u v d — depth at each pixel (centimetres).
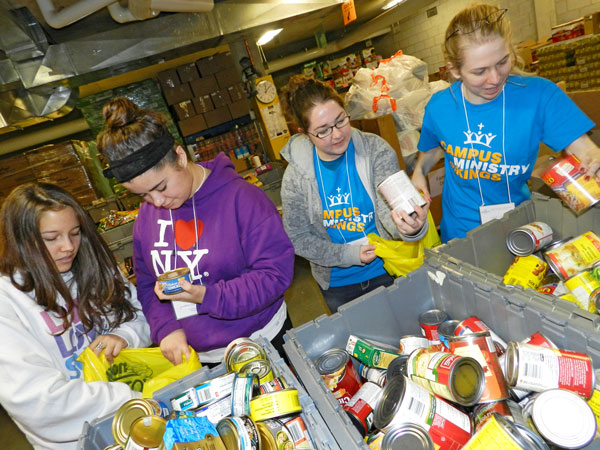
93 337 118
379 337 111
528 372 72
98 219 436
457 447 71
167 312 127
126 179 94
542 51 500
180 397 88
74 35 339
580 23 465
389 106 295
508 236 123
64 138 711
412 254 139
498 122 125
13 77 310
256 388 83
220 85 484
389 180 107
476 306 100
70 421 93
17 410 91
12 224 100
